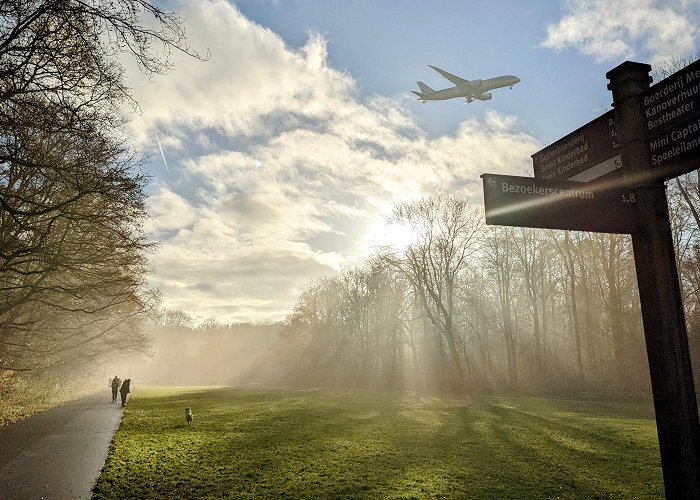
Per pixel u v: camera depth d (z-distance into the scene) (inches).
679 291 135.3
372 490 470.6
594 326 2063.2
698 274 1556.3
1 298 971.9
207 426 925.2
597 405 1314.0
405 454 649.0
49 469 554.9
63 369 1743.4
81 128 619.2
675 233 1530.5
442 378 2085.4
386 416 1106.7
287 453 650.2
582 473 535.5
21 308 1126.4
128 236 875.4
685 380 128.4
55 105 577.0
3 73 521.0
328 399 1685.5
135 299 1093.8
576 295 2239.2
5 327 923.4
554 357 2085.4
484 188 149.0
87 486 482.0
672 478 126.0
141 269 1087.0
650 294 136.2
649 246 138.0
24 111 556.1
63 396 1651.1
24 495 451.8
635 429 829.2
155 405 1417.3
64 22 512.4
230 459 607.5
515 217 149.4
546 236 2055.9
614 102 153.7
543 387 1808.6
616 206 150.3
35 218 928.9
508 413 1138.7
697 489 122.0
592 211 158.2
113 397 1579.7
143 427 909.8
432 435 812.6
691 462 123.4
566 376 1872.5
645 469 545.6
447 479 513.0
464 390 1926.7
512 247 2090.3
